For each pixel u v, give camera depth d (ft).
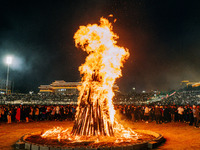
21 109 65.57
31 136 32.68
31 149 24.43
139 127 50.24
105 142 26.37
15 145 27.53
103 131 29.99
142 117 71.87
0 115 61.21
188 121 63.10
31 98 192.85
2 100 170.30
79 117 31.14
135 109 67.31
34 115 69.82
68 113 73.31
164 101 146.92
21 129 45.37
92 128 30.01
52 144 25.90
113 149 22.58
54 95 214.90
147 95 181.98
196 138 32.94
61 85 296.92
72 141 27.09
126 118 72.02
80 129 30.37
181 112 63.31
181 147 26.03
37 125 54.39
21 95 200.34
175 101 143.43
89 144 25.36
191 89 185.57
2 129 45.42
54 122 63.82
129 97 177.88
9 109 62.34
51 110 72.49
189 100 139.54
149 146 25.31
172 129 45.21
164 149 24.88
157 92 188.34
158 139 28.27
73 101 190.60
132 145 23.80
